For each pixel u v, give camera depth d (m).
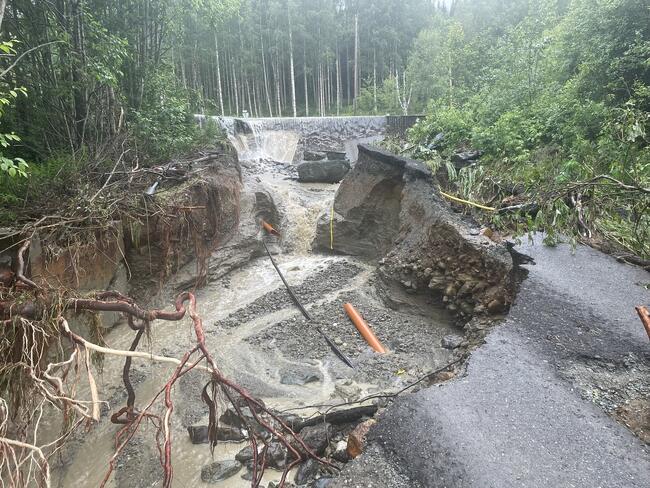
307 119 19.98
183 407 4.52
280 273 8.29
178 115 10.44
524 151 8.23
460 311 5.59
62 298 2.64
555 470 2.37
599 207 5.44
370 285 7.54
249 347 5.84
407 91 27.75
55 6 7.18
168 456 1.89
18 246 4.38
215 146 11.74
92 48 7.48
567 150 7.67
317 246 9.84
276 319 6.65
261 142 18.55
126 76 9.50
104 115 8.23
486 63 18.00
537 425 2.71
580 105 8.02
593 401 2.92
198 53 23.36
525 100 10.59
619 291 4.19
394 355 5.31
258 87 30.39
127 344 6.05
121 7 9.23
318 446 3.45
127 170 6.95
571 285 4.31
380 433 2.78
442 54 21.38
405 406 2.94
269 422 3.81
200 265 7.85
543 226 5.61
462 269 5.66
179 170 8.02
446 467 2.44
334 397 4.47
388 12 32.06
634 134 5.59
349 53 33.59
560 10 16.98
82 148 6.96
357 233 9.27
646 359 3.28
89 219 5.54
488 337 3.66
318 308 6.80
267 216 10.96
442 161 9.66
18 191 5.36
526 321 3.83
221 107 25.02
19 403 2.54
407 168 8.03
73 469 3.75
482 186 7.87
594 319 3.77
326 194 12.96
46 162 6.54
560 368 3.25
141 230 6.64
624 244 5.05
